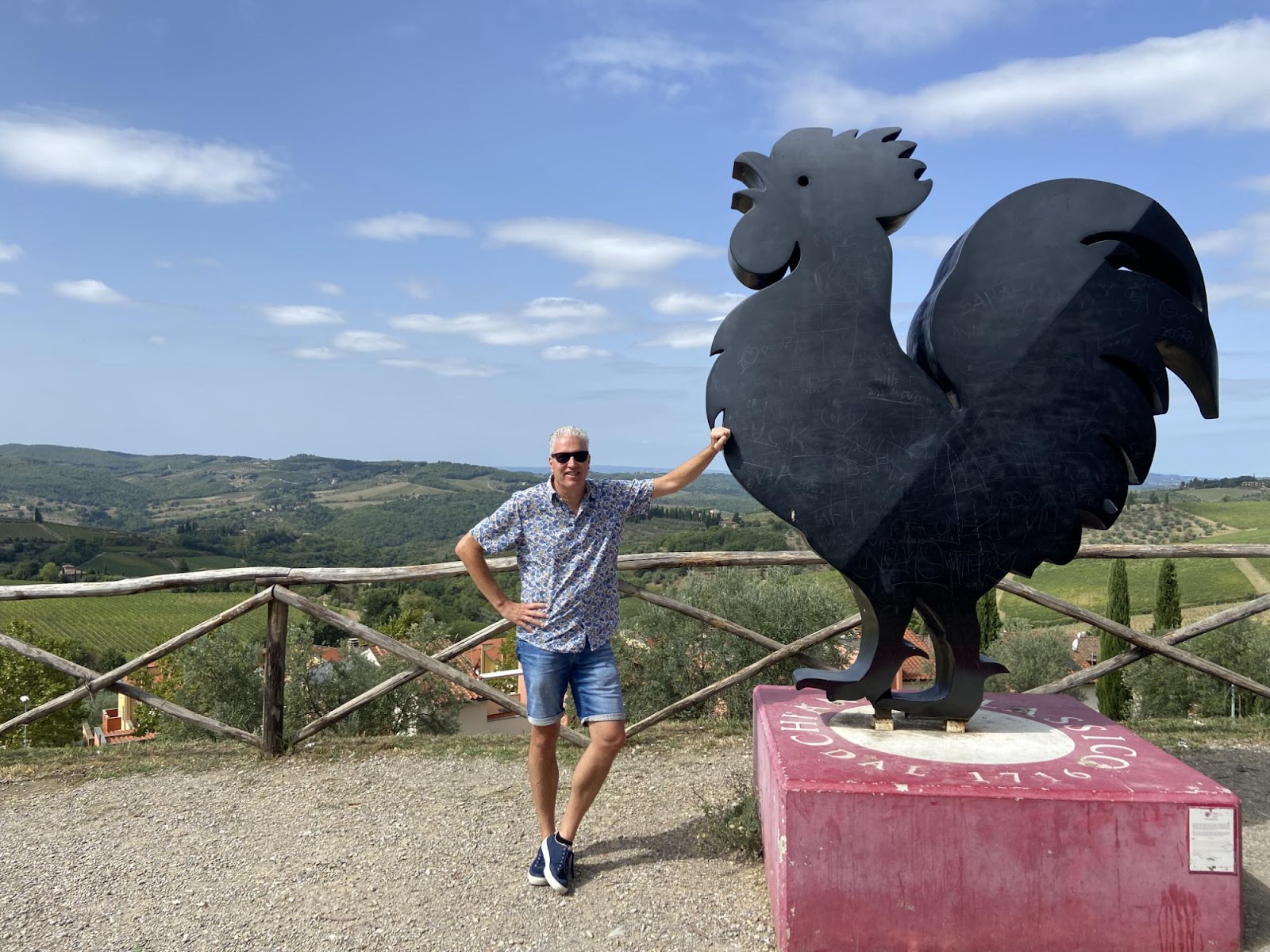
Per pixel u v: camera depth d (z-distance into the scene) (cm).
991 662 340
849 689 345
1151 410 337
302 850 382
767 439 342
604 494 338
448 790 456
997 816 270
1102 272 335
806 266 345
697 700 539
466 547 332
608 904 321
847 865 274
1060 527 334
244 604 519
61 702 521
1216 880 265
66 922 318
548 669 330
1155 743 509
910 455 337
